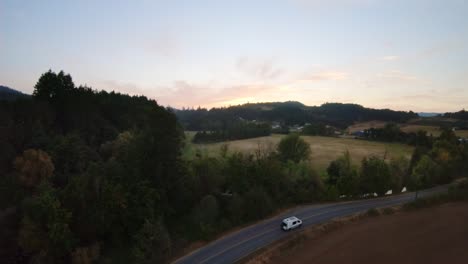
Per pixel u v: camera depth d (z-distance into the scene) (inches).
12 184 1684.3
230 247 1525.6
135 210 1545.3
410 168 3250.5
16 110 2383.1
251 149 4822.8
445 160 3307.1
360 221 1946.4
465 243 1624.0
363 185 2466.8
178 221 1780.3
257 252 1471.5
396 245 1604.3
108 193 1492.4
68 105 2810.0
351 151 4702.3
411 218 1993.1
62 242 1298.0
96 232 1438.2
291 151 3366.1
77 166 2020.2
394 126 6112.2
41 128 2320.4
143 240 1396.4
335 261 1435.8
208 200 1758.1
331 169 2765.7
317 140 5984.3
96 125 2866.6
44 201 1341.0
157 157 1697.8
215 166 2149.4
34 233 1293.1
